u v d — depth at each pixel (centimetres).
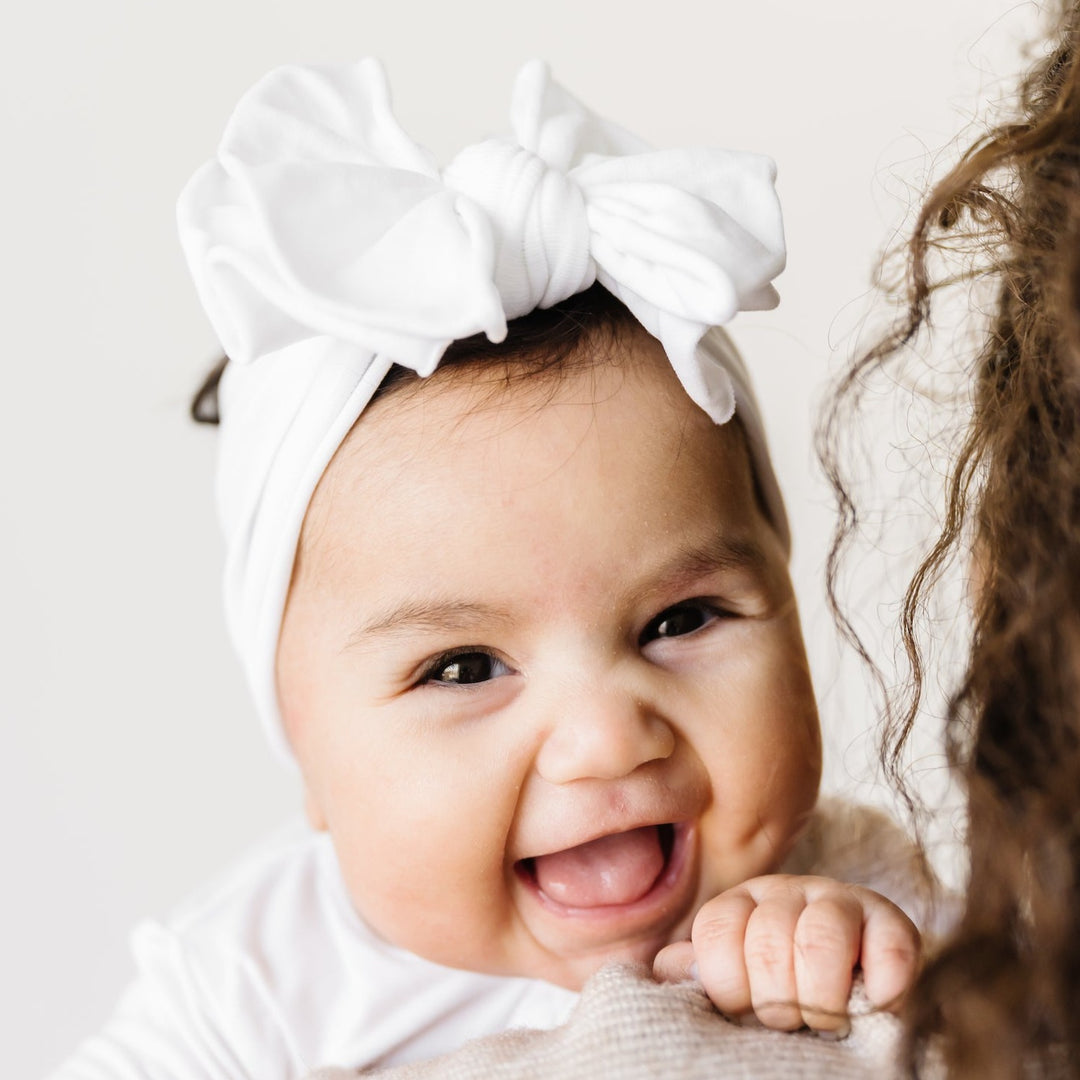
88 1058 133
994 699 83
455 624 110
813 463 169
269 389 120
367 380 112
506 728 110
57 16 189
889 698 111
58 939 207
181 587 204
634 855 115
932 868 113
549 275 108
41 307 195
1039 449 83
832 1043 87
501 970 119
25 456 198
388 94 115
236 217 104
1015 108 105
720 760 113
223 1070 130
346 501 113
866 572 166
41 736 204
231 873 149
